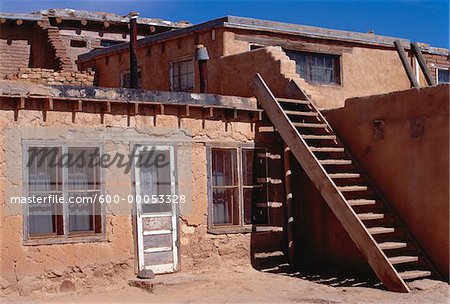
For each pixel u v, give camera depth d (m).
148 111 12.32
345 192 13.45
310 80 17.25
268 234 13.78
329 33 17.53
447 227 11.74
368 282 12.27
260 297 11.00
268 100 13.44
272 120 13.36
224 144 13.20
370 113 13.20
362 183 13.14
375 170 13.09
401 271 11.85
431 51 20.56
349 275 13.02
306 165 12.63
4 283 10.72
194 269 12.70
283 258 13.97
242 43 16.23
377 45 18.59
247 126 13.57
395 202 12.70
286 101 13.48
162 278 11.93
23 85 10.97
